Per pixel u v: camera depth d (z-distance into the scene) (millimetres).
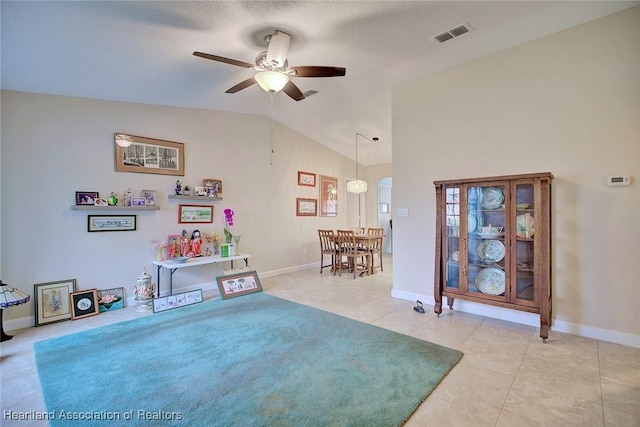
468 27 2711
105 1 1995
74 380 2113
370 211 8375
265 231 5543
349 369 2238
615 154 2643
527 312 2896
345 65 3389
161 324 3182
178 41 2598
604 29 2660
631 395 1912
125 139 3859
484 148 3336
